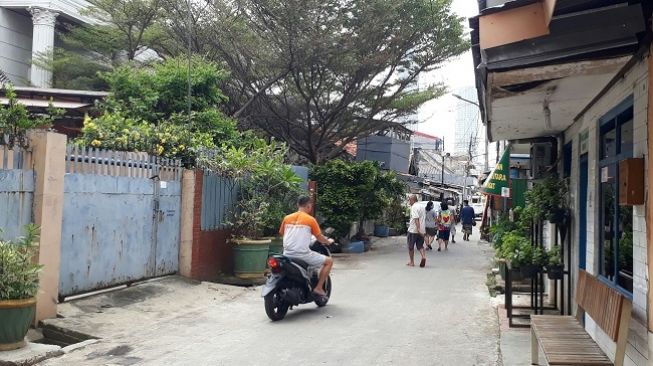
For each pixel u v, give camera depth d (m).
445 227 20.95
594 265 6.46
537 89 6.12
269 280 8.59
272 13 19.16
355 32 20.41
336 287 11.94
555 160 10.26
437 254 19.59
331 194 19.83
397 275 13.93
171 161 11.04
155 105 16.23
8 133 7.34
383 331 7.96
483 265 16.33
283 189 13.68
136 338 7.40
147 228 10.29
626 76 5.29
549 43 4.70
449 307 9.83
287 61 20.56
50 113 10.66
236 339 7.43
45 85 25.92
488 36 4.85
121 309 8.70
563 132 9.63
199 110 16.80
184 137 11.73
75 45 26.77
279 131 24.16
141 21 23.69
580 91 6.28
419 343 7.31
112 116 12.23
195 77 16.70
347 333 7.82
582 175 7.92
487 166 30.23
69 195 8.40
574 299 8.02
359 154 34.19
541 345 5.58
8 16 30.44
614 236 5.76
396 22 21.27
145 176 10.22
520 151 14.23
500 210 22.56
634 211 4.99
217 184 12.11
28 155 7.56
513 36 4.73
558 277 8.45
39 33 28.89
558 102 6.90
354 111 23.47
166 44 24.39
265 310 8.57
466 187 54.03
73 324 7.66
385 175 21.48
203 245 11.55
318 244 9.64
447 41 22.69
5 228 7.16
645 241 4.65
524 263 8.52
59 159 7.85
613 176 5.89
